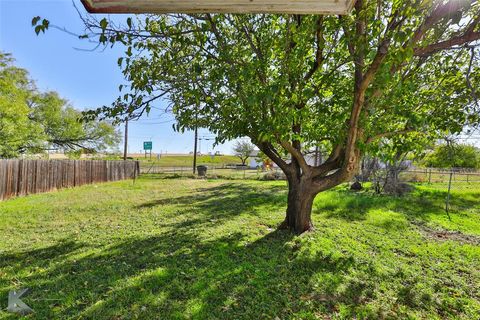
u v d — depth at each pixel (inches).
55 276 117.2
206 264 129.2
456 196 347.3
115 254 143.7
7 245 159.9
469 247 159.9
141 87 128.0
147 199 331.6
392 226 200.4
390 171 374.0
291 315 89.6
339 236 173.6
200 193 388.2
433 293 108.1
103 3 48.4
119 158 831.7
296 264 129.9
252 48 135.4
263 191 400.2
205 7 48.7
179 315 88.5
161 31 121.7
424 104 149.6
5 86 434.9
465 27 108.3
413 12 77.7
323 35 136.3
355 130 130.2
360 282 113.6
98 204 295.1
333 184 167.9
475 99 102.6
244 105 131.3
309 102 155.8
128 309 91.9
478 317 93.0
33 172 378.0
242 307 94.0
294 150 166.6
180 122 151.0
